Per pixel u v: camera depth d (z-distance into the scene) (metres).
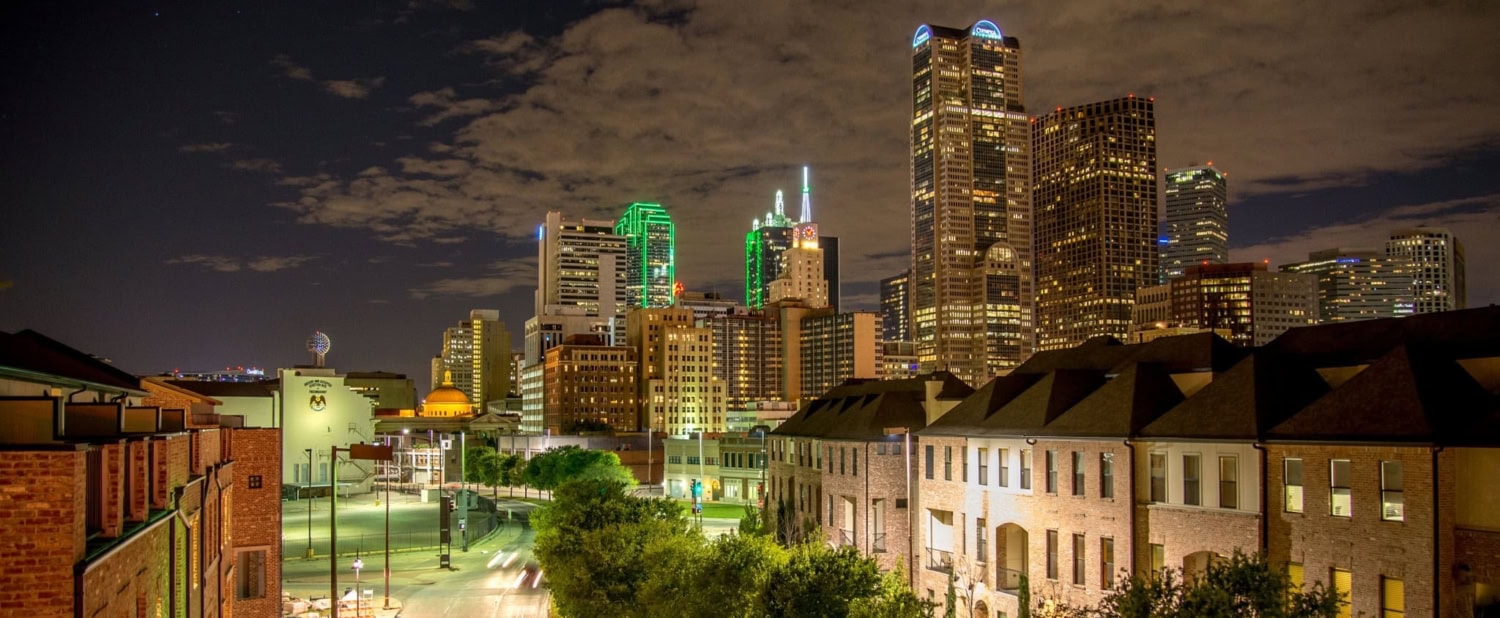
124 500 24.77
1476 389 39.12
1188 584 34.88
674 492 194.50
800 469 87.44
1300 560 40.16
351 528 136.00
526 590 88.38
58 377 28.88
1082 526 50.69
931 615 43.66
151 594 26.27
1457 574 35.28
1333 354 47.31
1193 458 45.38
